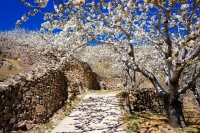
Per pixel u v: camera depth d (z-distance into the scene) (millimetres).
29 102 7121
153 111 10516
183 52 6664
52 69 10664
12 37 20406
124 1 5406
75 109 10430
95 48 18359
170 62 6535
